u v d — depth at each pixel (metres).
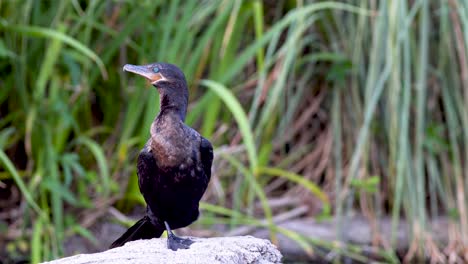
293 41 10.73
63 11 11.08
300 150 12.16
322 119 12.23
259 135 11.71
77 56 10.62
